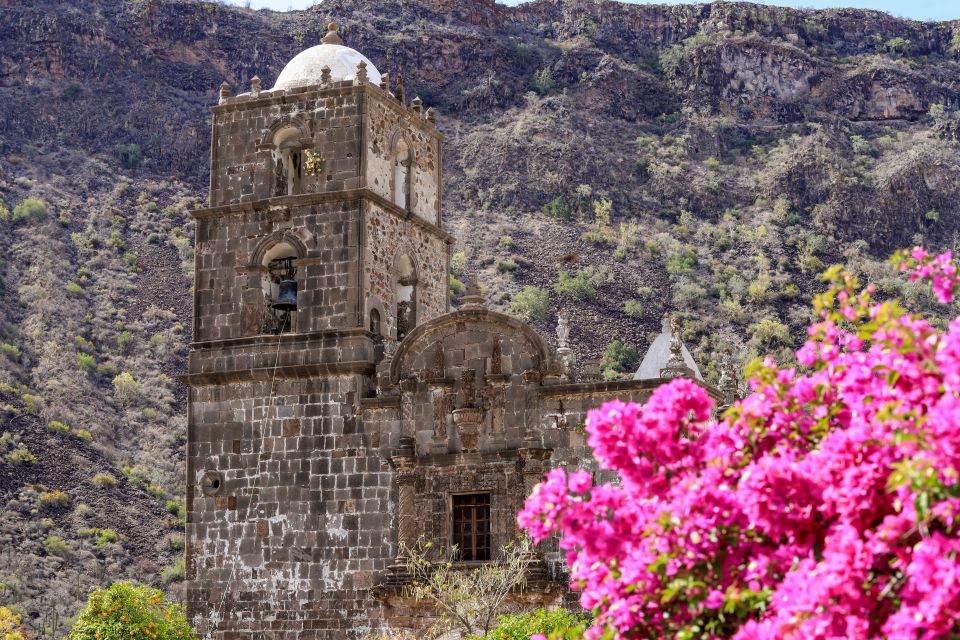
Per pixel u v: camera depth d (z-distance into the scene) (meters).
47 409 123.81
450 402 51.41
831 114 177.50
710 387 51.72
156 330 141.00
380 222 54.75
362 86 54.41
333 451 52.56
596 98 178.12
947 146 168.00
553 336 133.62
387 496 51.72
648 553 21.97
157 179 165.00
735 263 149.38
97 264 148.38
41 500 111.75
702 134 171.88
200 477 53.91
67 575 102.94
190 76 180.12
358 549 51.69
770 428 23.20
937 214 157.00
